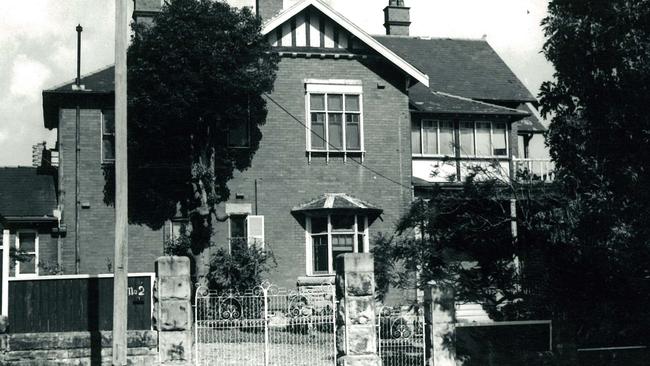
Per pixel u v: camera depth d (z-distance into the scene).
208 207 23.47
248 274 22.38
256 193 24.73
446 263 19.22
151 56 22.14
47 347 14.97
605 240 13.25
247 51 23.00
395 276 20.52
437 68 30.45
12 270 22.64
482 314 21.83
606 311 13.99
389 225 25.48
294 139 25.22
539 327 15.38
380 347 15.75
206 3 22.61
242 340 18.16
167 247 23.20
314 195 25.16
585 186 13.31
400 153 25.98
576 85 12.85
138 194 23.94
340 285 15.26
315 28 25.67
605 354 15.36
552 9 12.98
